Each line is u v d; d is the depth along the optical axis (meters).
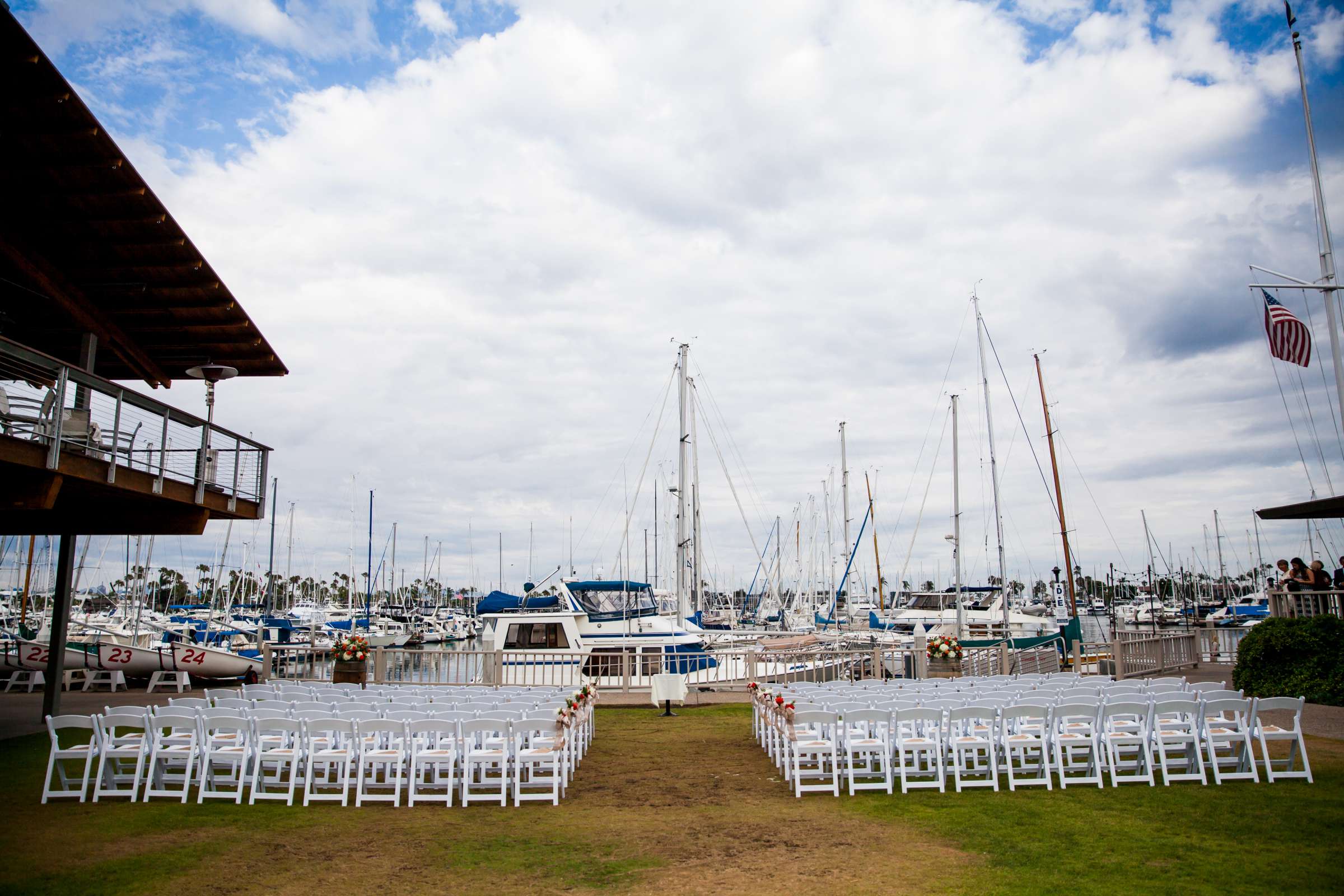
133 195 14.76
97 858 7.98
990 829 8.65
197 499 15.96
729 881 7.34
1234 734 10.38
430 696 12.94
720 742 14.66
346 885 7.32
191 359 19.25
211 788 10.60
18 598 34.66
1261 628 17.22
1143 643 21.84
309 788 10.01
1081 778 10.54
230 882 7.38
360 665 20.50
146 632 31.00
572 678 22.61
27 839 8.56
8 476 12.16
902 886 7.11
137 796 10.08
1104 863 7.52
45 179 14.34
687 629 29.06
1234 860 7.49
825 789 10.42
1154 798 9.66
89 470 12.88
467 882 7.39
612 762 12.84
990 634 32.88
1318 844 7.89
